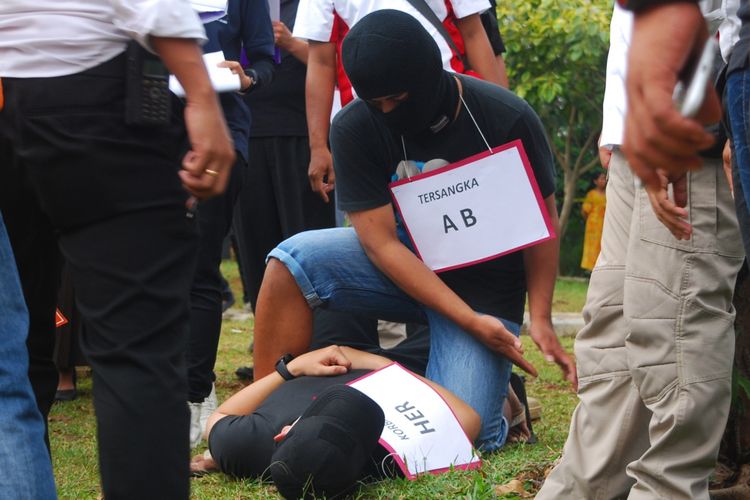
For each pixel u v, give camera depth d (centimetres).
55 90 300
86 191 303
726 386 362
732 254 362
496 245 530
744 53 288
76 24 300
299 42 721
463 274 546
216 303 597
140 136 306
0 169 310
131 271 304
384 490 450
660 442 364
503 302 549
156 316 304
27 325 297
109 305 302
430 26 638
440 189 530
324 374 520
